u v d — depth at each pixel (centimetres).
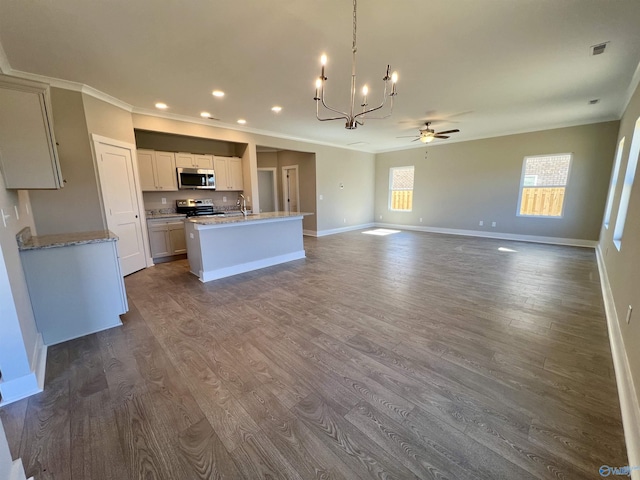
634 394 148
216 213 589
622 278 239
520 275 405
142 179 505
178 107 437
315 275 417
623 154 394
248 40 249
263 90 367
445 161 791
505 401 164
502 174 690
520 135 654
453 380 183
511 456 130
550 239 637
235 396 171
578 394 169
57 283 232
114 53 269
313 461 129
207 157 579
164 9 205
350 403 165
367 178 938
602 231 524
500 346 222
